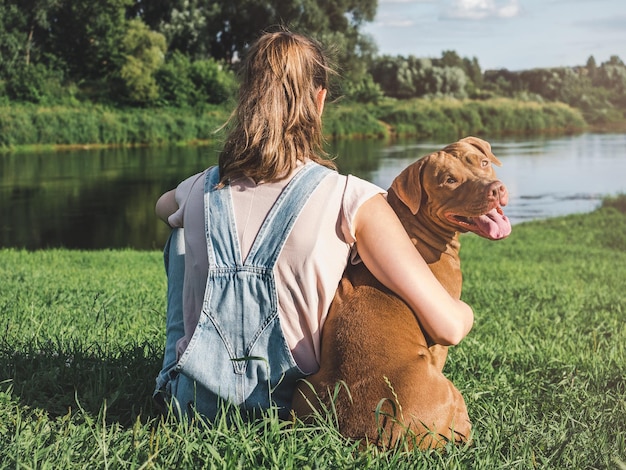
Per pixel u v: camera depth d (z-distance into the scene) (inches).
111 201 876.0
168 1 2287.2
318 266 88.5
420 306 89.3
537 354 170.6
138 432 96.3
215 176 95.9
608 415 121.9
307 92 93.7
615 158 1453.0
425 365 89.2
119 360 133.3
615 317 257.3
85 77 1942.7
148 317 207.5
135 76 1803.6
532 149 1690.5
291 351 91.0
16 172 1156.5
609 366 159.5
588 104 2989.7
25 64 1825.8
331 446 85.7
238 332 91.0
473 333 210.4
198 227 94.0
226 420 95.2
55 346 142.0
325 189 90.3
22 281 283.7
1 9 1866.4
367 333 88.7
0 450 89.7
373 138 2048.5
